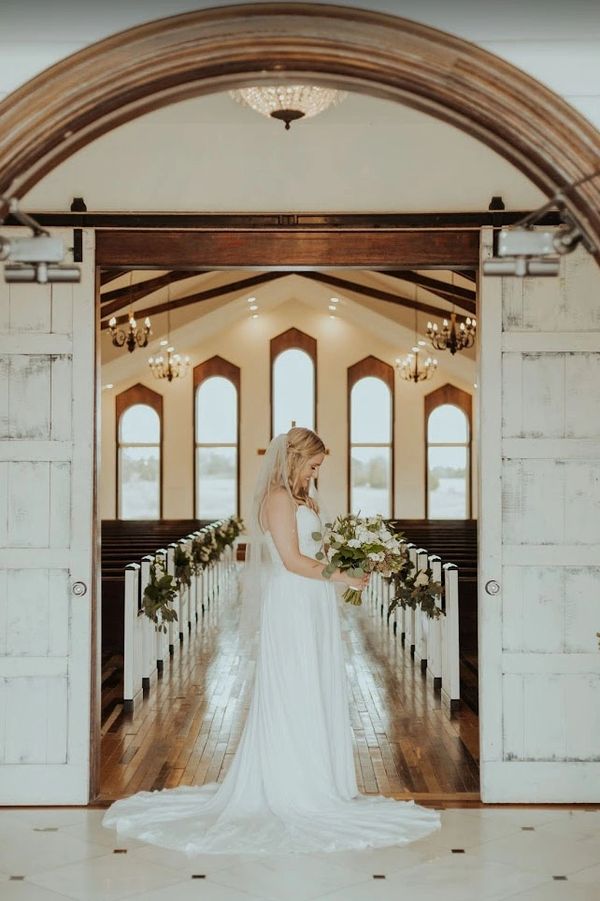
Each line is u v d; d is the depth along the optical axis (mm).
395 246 5508
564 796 5250
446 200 5477
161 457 20969
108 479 20969
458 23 3457
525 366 5352
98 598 5434
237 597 14711
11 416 5363
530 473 5332
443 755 6250
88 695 5273
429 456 20984
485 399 5336
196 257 5496
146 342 15148
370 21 3371
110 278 6668
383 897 4020
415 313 18078
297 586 5000
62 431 5363
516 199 5461
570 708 5273
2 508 5340
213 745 6492
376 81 3449
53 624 5301
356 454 21016
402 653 9969
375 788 5539
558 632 5293
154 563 8695
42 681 5281
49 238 3391
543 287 5359
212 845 4531
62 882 4180
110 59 3383
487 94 3395
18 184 3486
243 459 20953
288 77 3475
